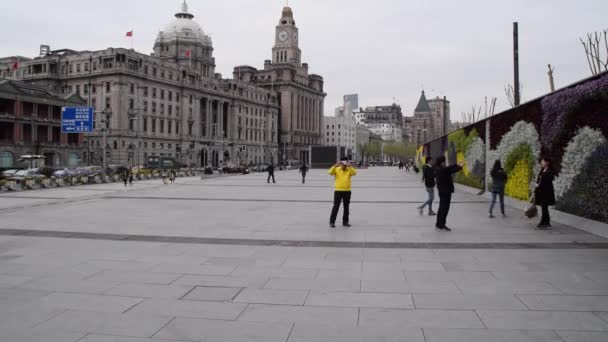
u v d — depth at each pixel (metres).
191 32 123.50
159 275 8.07
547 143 16.47
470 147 29.34
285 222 14.87
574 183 14.23
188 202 22.16
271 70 161.75
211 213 17.47
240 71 161.50
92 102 93.06
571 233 12.60
